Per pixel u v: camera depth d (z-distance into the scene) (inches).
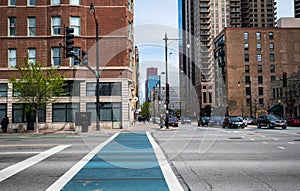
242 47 3299.7
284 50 3302.2
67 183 286.8
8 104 1244.5
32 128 1221.7
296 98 2209.6
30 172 337.4
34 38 1277.1
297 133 964.6
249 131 1095.0
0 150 519.2
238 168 354.0
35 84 1076.5
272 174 323.3
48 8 1279.5
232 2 5344.5
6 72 1264.8
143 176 313.1
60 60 1247.5
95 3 1264.8
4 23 1286.9
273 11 5526.6
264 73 3277.6
